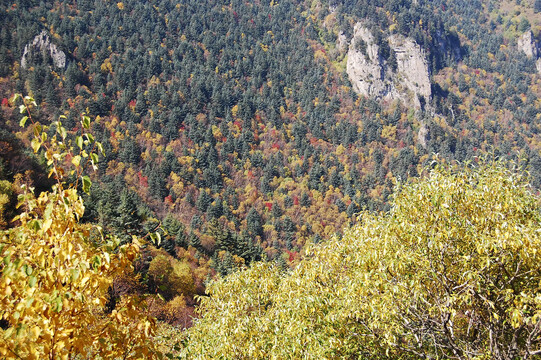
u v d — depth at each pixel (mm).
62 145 4070
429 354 9086
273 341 10617
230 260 65000
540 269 8016
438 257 8609
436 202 8531
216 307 13273
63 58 192000
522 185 8773
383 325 8867
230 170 163375
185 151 159375
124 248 4277
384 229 9469
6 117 99250
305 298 10453
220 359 11055
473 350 8461
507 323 8648
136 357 4254
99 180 114500
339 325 10211
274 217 130625
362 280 9297
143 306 4434
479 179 8891
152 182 126812
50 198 4012
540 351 7188
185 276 48969
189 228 108750
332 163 181250
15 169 56812
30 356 3506
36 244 3910
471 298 8188
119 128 157750
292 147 195625
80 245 3953
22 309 3562
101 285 3975
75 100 163625
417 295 8594
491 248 7547
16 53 178250
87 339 3922
